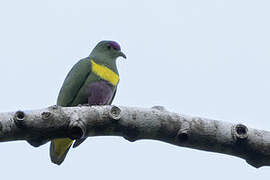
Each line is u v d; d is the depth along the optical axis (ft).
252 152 25.62
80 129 24.30
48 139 24.52
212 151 26.14
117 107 25.14
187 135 25.39
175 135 25.61
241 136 25.21
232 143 25.50
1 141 23.61
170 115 25.71
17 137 23.67
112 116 24.82
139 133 25.43
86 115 24.67
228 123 25.84
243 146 25.49
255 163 26.11
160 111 25.79
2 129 23.02
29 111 23.84
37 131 23.81
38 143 24.49
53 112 24.14
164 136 25.70
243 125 25.49
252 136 25.36
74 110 24.71
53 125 24.03
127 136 25.63
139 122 25.21
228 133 25.45
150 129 25.36
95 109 24.98
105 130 25.17
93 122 24.72
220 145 25.66
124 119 25.05
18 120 23.11
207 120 25.79
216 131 25.44
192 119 25.75
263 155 25.59
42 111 24.02
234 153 25.95
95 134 25.32
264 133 25.58
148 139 25.99
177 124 25.46
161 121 25.36
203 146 25.88
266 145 25.39
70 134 24.56
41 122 23.75
